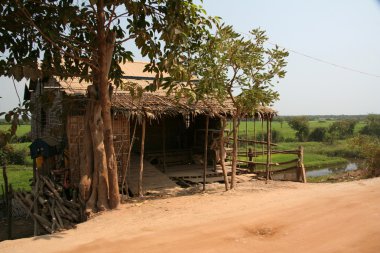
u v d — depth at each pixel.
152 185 11.71
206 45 9.52
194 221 7.06
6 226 11.10
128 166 11.59
